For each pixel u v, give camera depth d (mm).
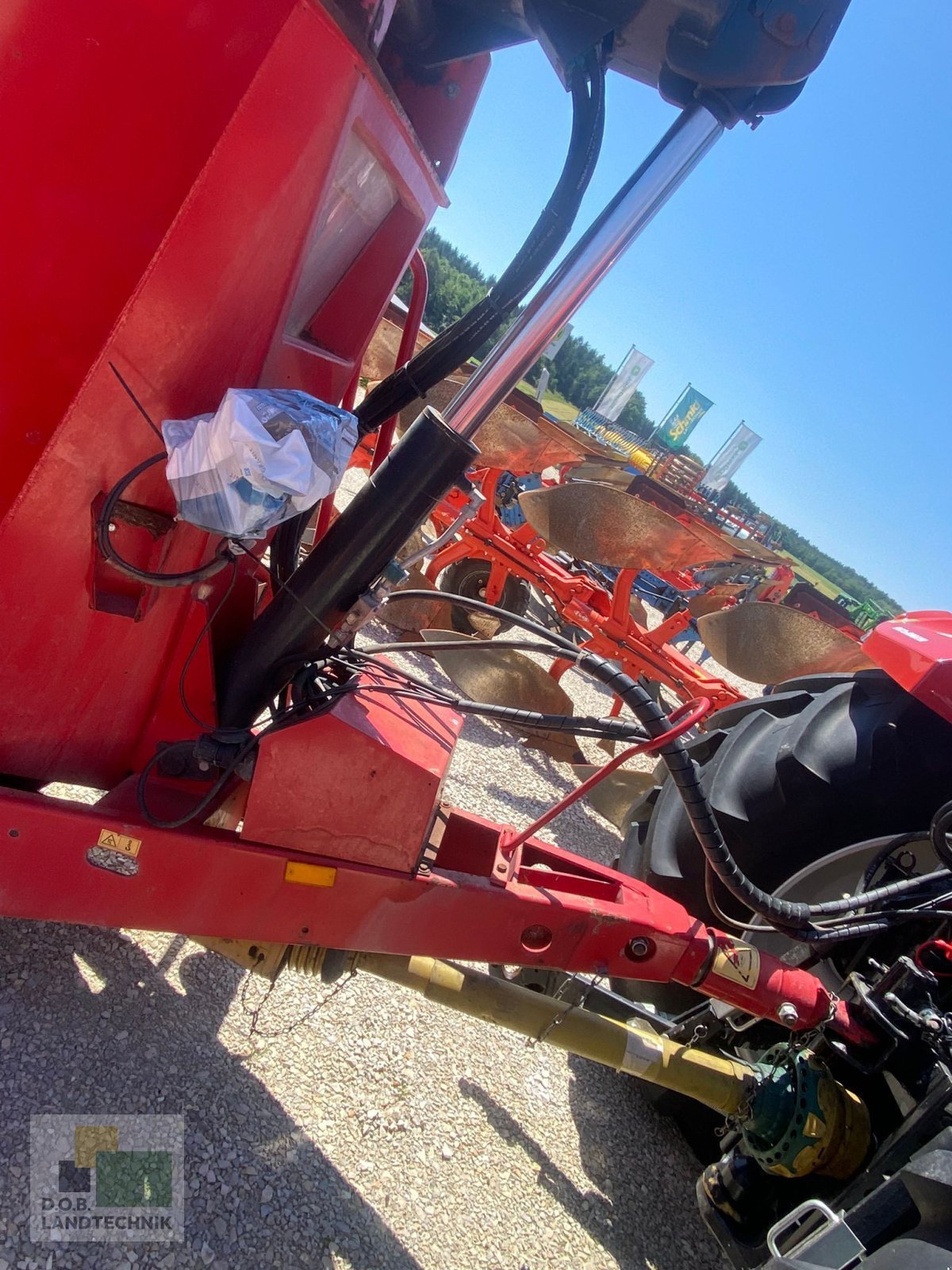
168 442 1371
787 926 1861
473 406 1517
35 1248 1467
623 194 1451
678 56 1385
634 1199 2207
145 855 1613
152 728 1825
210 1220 1631
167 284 1332
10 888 1593
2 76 1301
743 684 9602
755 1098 1941
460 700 1917
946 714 2174
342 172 1511
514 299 1616
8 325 1358
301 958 1847
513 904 1844
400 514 1543
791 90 1453
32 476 1369
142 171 1310
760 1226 1947
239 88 1266
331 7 1256
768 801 2492
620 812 4234
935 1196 1490
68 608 1530
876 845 2227
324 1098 2010
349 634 1703
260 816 1649
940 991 1890
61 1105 1706
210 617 1733
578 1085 2486
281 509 1333
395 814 1686
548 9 1403
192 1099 1845
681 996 2566
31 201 1327
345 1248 1709
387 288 1850
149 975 2107
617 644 5188
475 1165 2047
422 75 1822
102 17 1279
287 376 1673
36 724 1636
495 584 5629
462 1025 2447
